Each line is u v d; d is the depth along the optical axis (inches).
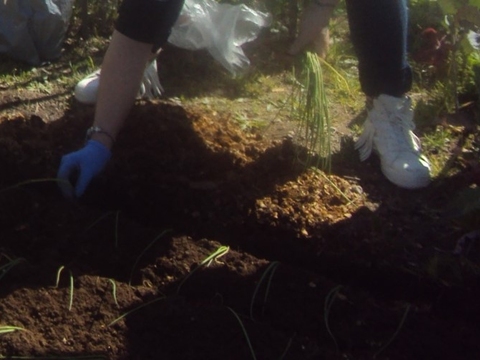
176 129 86.0
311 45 108.1
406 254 74.9
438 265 73.0
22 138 84.6
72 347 60.4
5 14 103.3
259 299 67.0
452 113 99.2
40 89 99.7
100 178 79.9
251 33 108.0
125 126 85.7
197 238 76.6
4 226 73.0
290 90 103.1
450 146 92.5
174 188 79.2
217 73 105.5
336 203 80.5
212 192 79.1
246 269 70.0
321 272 74.4
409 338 64.9
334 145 91.2
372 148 88.5
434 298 71.9
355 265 73.7
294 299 67.3
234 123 92.0
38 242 71.7
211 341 62.0
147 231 73.5
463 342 65.2
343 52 112.5
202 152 83.6
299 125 89.0
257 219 76.7
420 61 108.3
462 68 103.2
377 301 70.0
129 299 65.3
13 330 61.0
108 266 70.0
